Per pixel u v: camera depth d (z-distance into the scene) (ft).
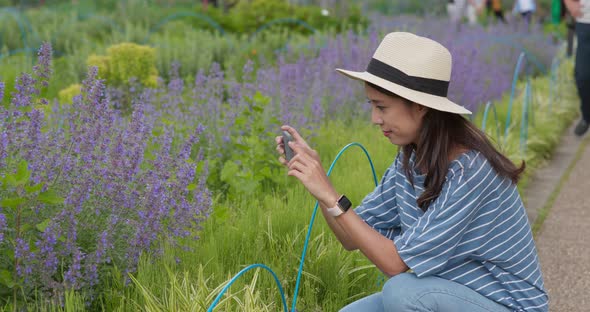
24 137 10.62
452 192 8.31
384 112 8.60
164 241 11.85
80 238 11.03
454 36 36.29
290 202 14.79
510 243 8.73
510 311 8.84
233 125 18.24
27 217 10.41
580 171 22.85
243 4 43.11
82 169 11.05
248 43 36.37
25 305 10.05
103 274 10.85
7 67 27.55
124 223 11.24
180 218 11.76
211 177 16.61
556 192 20.42
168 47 31.07
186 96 21.62
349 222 8.49
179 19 43.73
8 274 9.77
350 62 24.56
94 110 11.33
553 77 33.86
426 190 8.57
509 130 24.50
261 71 21.94
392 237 9.97
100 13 43.06
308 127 18.95
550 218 18.33
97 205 11.01
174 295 10.23
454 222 8.29
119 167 11.10
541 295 9.00
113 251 10.97
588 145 26.40
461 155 8.46
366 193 16.02
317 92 22.24
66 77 28.78
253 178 16.06
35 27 37.11
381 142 20.57
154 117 16.88
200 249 12.32
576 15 25.96
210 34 38.06
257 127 17.40
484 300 8.73
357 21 44.78
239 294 11.04
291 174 8.59
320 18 43.16
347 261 12.53
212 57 32.94
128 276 10.84
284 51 33.88
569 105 32.42
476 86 26.05
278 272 11.85
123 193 11.06
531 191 20.45
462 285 8.76
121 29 40.34
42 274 9.97
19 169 9.57
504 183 8.59
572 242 16.66
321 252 12.51
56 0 49.39
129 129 12.07
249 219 13.74
